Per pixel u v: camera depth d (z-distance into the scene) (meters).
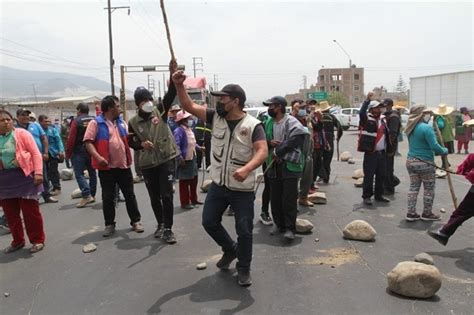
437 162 13.68
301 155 5.65
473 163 5.40
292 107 7.15
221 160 4.30
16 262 5.26
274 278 4.53
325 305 3.90
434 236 5.33
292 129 5.64
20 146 5.51
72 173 12.64
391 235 6.00
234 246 4.66
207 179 11.02
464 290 4.17
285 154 5.60
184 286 4.38
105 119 6.15
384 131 7.98
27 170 5.50
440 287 4.20
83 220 7.30
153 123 5.73
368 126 7.77
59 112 32.41
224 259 4.73
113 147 6.07
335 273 4.64
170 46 4.44
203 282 4.47
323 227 6.46
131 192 6.38
